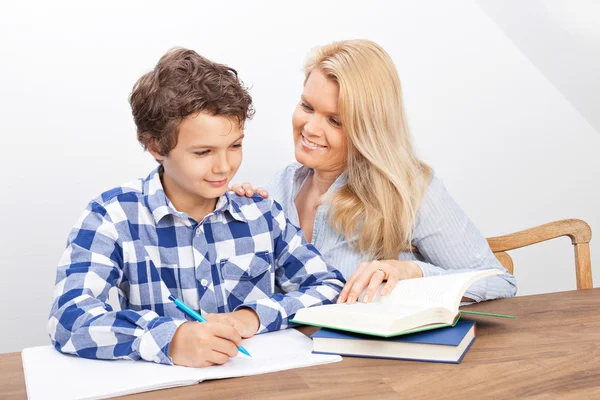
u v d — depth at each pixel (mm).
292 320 1008
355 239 1440
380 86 1371
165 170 1116
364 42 1423
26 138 1821
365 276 1098
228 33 1994
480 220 2357
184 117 998
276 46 2047
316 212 1481
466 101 2293
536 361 882
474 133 2316
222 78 1033
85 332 921
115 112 1896
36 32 1804
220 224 1209
